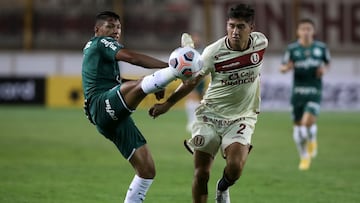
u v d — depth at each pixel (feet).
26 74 298.56
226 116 82.74
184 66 69.51
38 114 252.42
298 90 142.31
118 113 75.25
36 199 100.27
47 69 304.71
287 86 284.00
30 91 288.92
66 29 313.12
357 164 142.61
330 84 284.41
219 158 149.69
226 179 81.00
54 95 289.33
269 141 182.60
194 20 310.45
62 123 220.84
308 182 118.52
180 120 240.53
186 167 135.13
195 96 216.54
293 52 143.23
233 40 78.59
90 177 121.19
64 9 312.50
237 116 82.74
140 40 310.45
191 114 216.13
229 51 79.97
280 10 312.50
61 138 181.88
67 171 127.85
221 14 309.83
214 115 83.05
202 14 310.24
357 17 316.81
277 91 283.79
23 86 288.71
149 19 310.24
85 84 78.59
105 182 116.06
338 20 315.99
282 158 150.61
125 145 77.92
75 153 153.58
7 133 191.62
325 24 315.78
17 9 311.68
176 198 102.53
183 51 69.87
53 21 312.71
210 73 81.87
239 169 79.15
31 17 307.78
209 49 80.53
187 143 83.71
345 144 178.50
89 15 312.29
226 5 310.04
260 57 80.74
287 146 172.24
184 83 77.15
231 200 101.45
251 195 105.60
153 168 78.43
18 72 303.27
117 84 79.10
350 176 126.21
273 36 313.12
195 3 309.83
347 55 316.60
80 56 306.35
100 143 172.35
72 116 246.06
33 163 137.69
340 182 118.93
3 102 288.10
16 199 100.12
